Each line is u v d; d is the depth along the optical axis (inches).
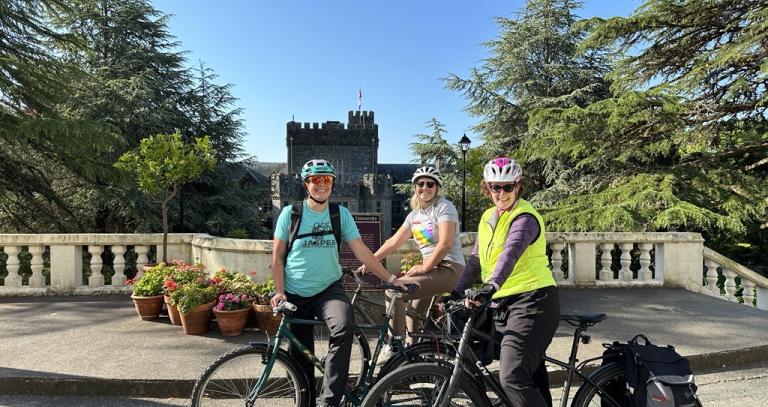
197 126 959.0
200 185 945.5
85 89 784.9
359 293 137.0
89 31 908.0
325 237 125.3
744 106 535.5
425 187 159.6
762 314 257.9
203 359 181.2
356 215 239.5
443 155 949.2
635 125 571.2
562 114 564.4
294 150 1972.2
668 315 255.4
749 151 567.2
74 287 300.4
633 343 114.1
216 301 216.2
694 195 520.1
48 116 609.0
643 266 340.8
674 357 107.9
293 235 125.3
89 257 655.1
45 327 224.4
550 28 829.8
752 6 519.2
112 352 188.7
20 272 527.8
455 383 107.4
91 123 568.4
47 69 606.2
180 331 218.5
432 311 155.9
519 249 106.0
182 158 337.1
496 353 116.6
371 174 1904.5
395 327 159.9
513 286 110.0
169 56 956.0
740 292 495.2
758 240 612.4
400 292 129.8
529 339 107.1
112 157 772.6
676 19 557.6
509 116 853.8
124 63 893.8
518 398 105.1
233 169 997.8
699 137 540.1
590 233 333.4
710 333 221.8
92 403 155.1
